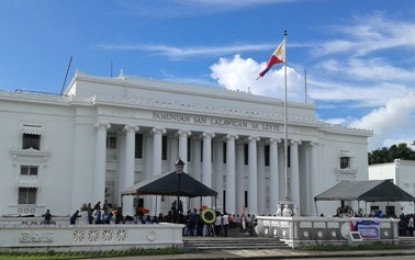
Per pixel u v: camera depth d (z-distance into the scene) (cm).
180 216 4125
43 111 5103
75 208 5025
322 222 3472
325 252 3094
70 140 5172
